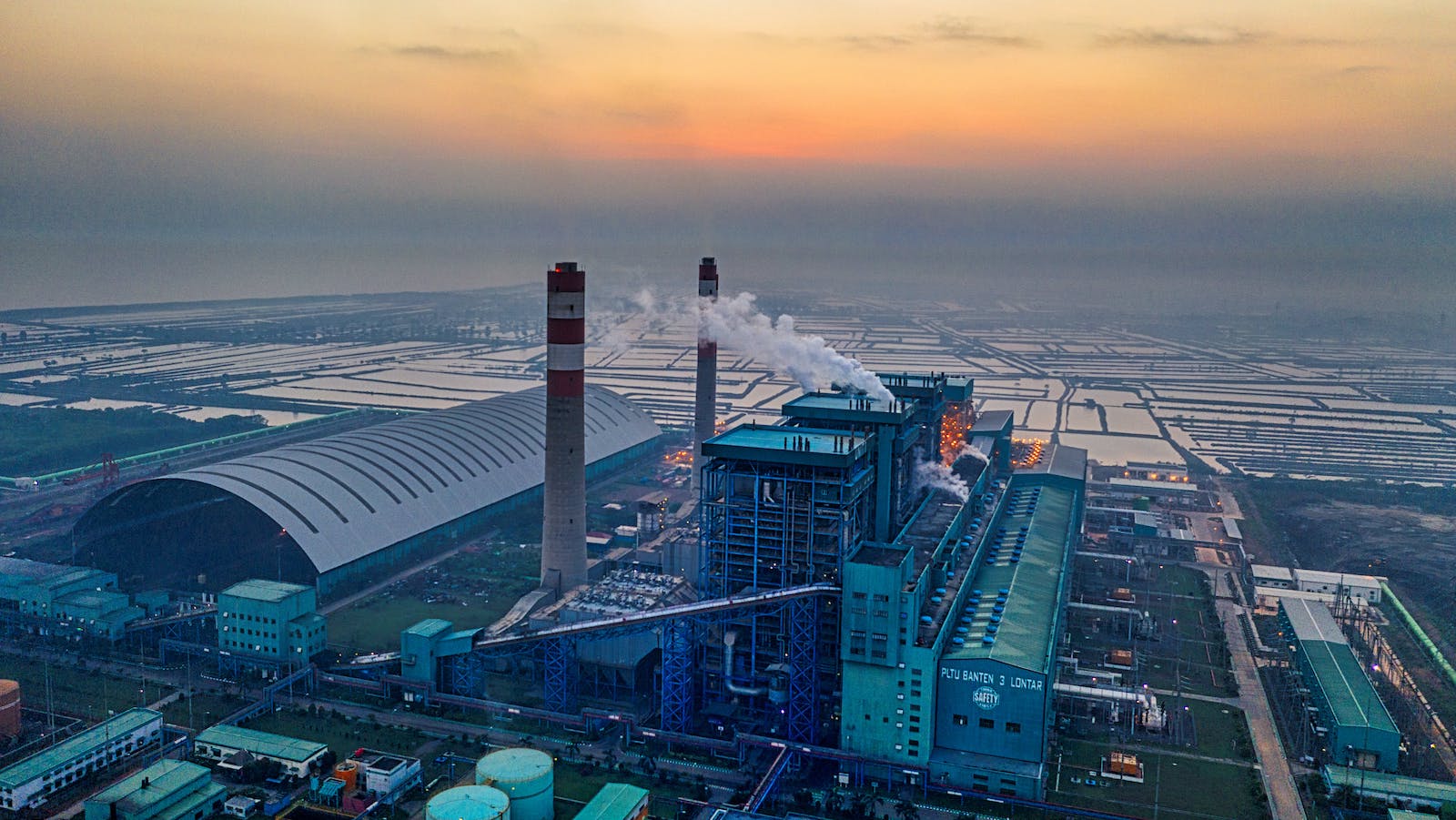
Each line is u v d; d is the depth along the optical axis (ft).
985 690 377.71
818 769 389.39
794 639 396.57
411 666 440.04
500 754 359.66
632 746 402.52
